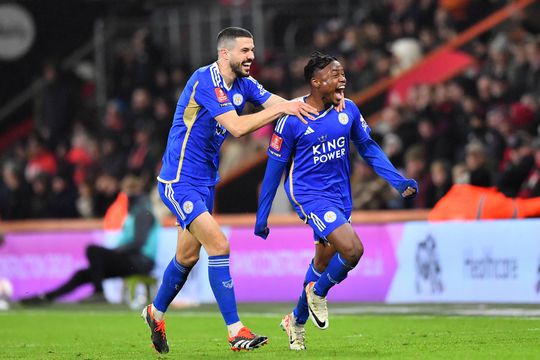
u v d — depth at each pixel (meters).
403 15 65.81
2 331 39.03
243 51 27.59
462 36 61.25
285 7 80.12
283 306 47.59
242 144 63.12
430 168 54.75
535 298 42.84
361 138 28.56
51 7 81.44
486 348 27.77
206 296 50.91
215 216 51.91
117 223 53.47
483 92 56.06
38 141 69.75
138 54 73.56
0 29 81.12
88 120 78.38
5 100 80.81
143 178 62.84
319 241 27.94
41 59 81.06
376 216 47.69
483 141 53.44
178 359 26.78
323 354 26.98
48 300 50.22
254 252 50.53
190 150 27.97
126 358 27.73
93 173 66.69
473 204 45.72
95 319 43.62
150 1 84.94
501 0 64.88
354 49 65.50
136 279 49.78
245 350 28.52
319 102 27.83
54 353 30.17
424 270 46.03
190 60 81.75
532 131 52.81
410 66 62.53
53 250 55.12
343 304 47.22
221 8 81.62
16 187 65.75
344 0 78.00
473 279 44.50
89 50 82.00
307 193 27.91
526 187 47.25
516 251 43.38
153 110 69.69
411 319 38.50
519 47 57.09
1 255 56.44
